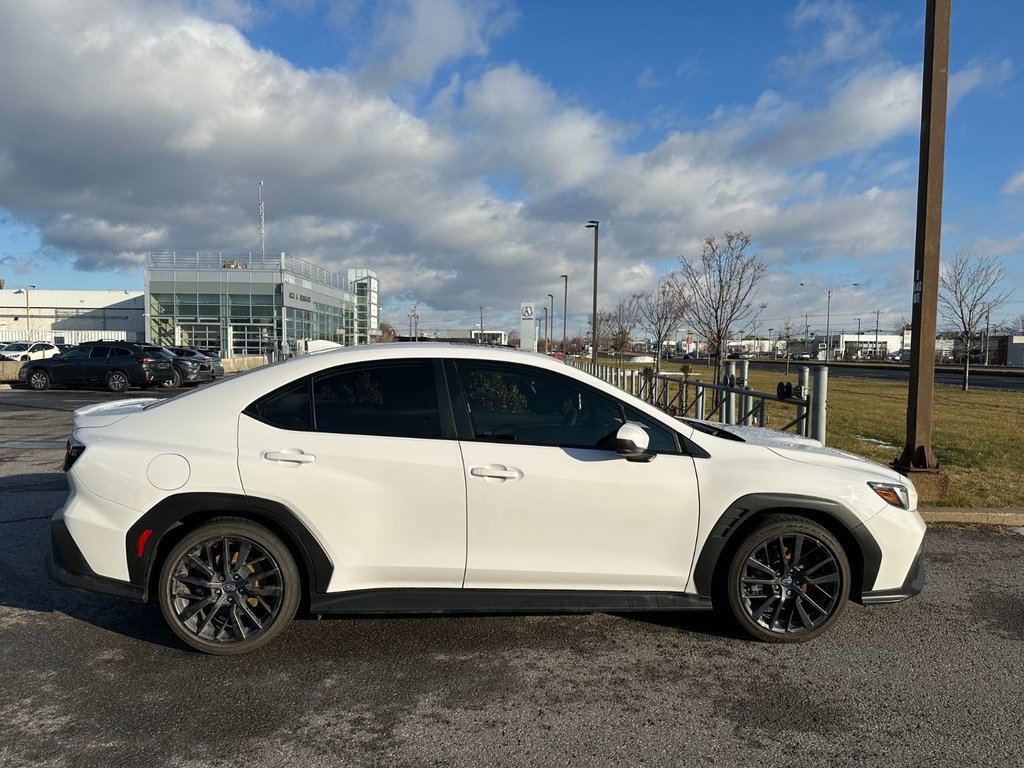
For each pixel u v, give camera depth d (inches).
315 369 144.7
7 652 140.6
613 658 142.3
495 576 142.0
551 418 148.0
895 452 384.8
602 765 106.3
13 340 1951.3
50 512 243.6
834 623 152.2
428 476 139.1
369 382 144.9
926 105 266.8
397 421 142.7
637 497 142.7
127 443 138.0
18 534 218.2
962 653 146.6
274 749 109.4
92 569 135.9
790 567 147.7
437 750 109.7
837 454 158.7
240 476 135.5
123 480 135.3
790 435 177.2
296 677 132.4
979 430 494.3
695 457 147.3
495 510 140.2
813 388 255.4
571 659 141.6
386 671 135.3
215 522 136.9
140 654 140.4
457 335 1178.6
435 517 139.6
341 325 2190.0
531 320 778.8
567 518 141.8
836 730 116.7
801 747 111.7
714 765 106.7
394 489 138.3
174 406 142.9
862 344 4421.8
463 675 134.3
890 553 147.1
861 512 146.1
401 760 107.0
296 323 1765.5
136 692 125.8
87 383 856.3
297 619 159.6
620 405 149.1
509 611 141.5
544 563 142.6
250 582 138.5
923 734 115.9
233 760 106.3
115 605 164.9
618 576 144.6
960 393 963.3
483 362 148.5
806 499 144.6
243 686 128.6
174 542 140.3
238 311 1667.1
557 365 149.9
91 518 135.5
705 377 1163.9
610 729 116.3
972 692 130.2
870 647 148.8
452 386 145.9
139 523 134.8
